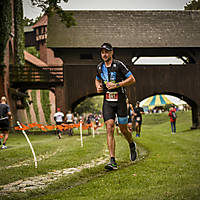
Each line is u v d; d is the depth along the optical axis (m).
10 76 42.94
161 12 48.09
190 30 45.31
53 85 41.91
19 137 32.09
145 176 6.86
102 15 46.53
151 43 42.62
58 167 9.65
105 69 7.90
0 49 39.78
